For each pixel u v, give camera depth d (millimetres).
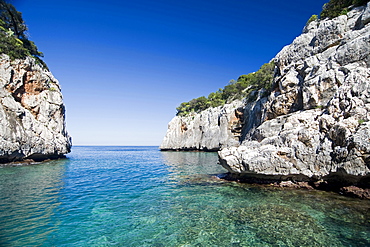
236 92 68625
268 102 24000
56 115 39844
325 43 19484
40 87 37438
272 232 8242
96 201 12383
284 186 14641
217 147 57062
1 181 18234
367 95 12133
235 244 7430
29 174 22172
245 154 15711
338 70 15570
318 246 7172
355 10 19250
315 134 13641
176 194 13922
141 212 10555
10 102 30234
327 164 12484
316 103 16344
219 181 17953
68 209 10906
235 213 10273
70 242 7516
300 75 20109
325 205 10914
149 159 45062
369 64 14375
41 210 10711
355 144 10750
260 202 11750
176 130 76688
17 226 8742
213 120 62344
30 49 41594
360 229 8250
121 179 19859
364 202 11031
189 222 9305
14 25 41844
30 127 32344
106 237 7938
